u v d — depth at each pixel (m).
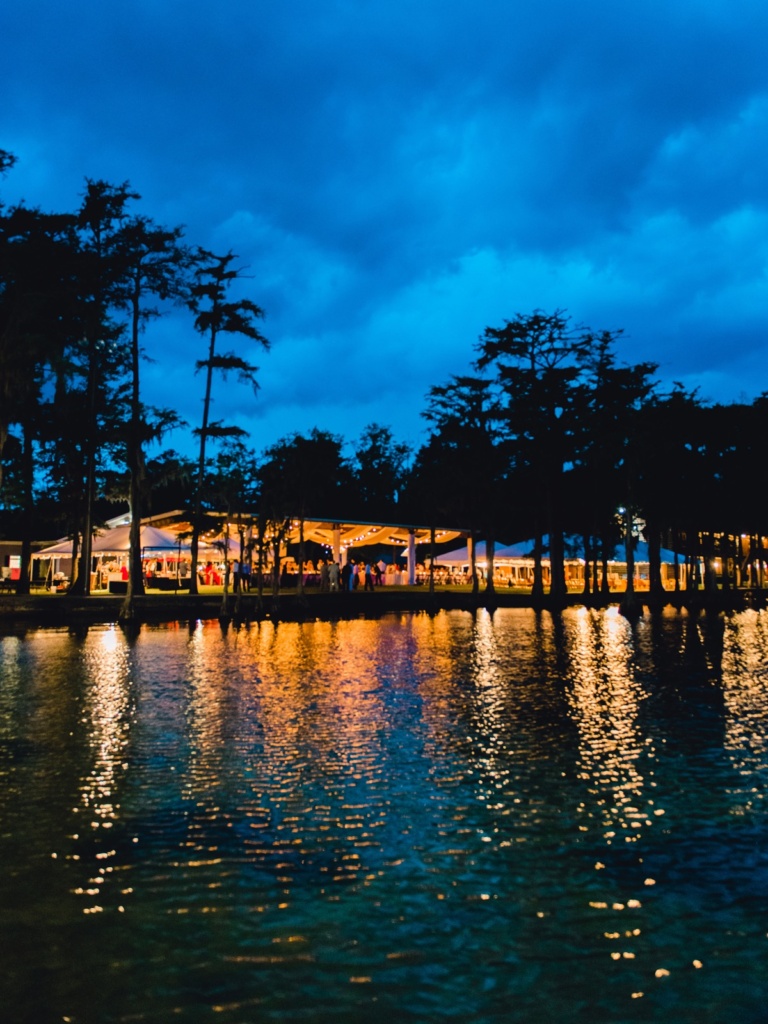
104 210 41.44
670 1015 5.43
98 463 49.47
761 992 5.70
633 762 11.75
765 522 63.28
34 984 5.80
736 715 15.29
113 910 6.91
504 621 42.06
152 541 51.53
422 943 6.38
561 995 5.66
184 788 10.42
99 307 42.78
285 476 43.34
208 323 46.09
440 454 57.62
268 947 6.30
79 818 9.25
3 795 10.12
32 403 44.91
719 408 60.25
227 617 41.00
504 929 6.60
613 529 68.31
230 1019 5.38
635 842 8.50
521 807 9.66
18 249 35.81
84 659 24.53
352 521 65.38
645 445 48.94
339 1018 5.39
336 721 14.71
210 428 45.81
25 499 46.88
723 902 7.07
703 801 9.88
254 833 8.78
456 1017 5.41
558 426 51.84
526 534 79.44
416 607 53.06
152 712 15.58
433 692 18.06
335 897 7.17
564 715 15.30
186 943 6.36
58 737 13.38
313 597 47.53
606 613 49.03
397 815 9.37
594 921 6.73
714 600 56.72
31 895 7.21
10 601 39.34
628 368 50.59
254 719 14.89
